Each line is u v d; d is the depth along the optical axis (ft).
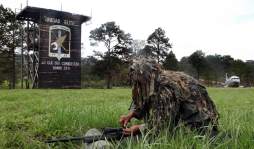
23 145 19.52
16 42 190.08
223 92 100.94
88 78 258.98
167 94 15.28
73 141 18.62
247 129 16.30
